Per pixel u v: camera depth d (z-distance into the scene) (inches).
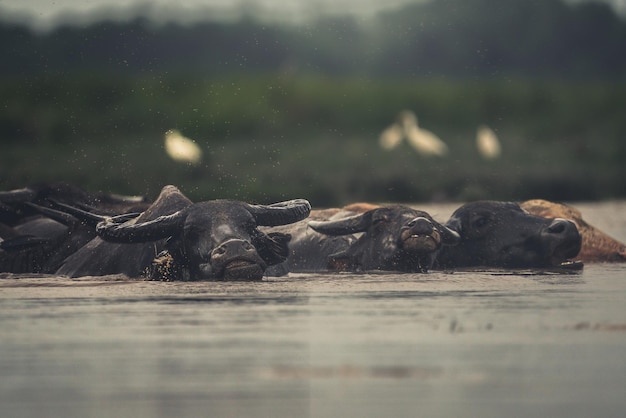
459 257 2181.3
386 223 2071.9
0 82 4601.4
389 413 1039.0
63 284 1862.7
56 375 1170.0
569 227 2129.7
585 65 7490.2
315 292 1734.7
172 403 1069.1
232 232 1818.4
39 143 4296.3
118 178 3745.1
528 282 1905.8
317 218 2332.7
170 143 3462.1
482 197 4286.4
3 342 1323.8
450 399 1081.4
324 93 5442.9
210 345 1298.0
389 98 5565.9
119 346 1295.5
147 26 5068.9
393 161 4547.2
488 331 1386.6
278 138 4872.0
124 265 1988.2
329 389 1115.9
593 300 1663.4
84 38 4717.0
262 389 1114.7
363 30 5802.2
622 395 1097.4
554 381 1149.7
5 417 1034.7
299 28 5713.6
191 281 1860.2
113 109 4569.4
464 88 5846.5
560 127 5541.3
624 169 4881.9
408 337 1350.9
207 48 5418.3
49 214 2100.1
